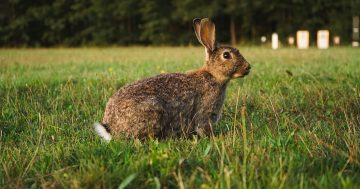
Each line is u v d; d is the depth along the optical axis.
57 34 12.83
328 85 2.42
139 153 1.50
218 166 1.42
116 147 1.55
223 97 1.82
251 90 2.35
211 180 1.35
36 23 12.84
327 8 11.54
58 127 1.81
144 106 1.65
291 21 11.81
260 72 3.01
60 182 1.38
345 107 2.01
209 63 1.80
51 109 2.10
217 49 1.81
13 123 1.90
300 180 1.34
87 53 7.31
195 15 11.60
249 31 12.68
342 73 2.85
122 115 1.66
